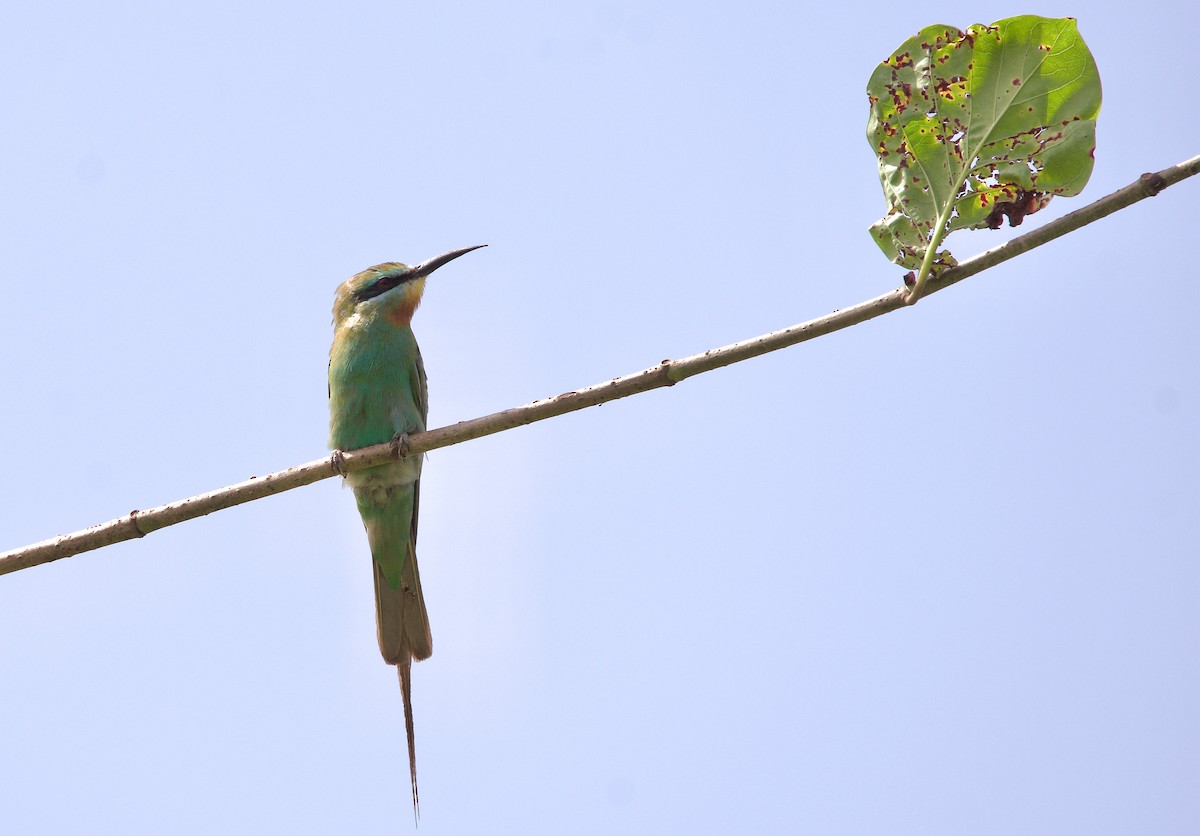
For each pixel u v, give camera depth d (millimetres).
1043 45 6750
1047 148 6715
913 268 6773
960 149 6793
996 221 6746
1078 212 6660
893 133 6887
